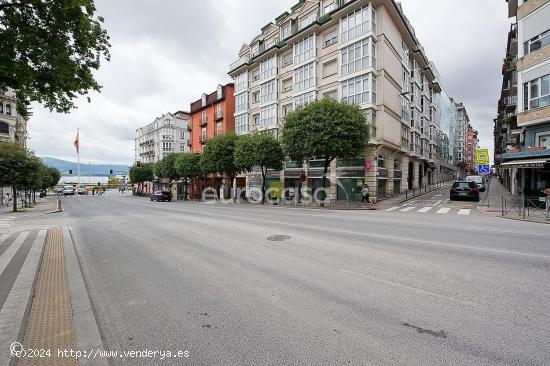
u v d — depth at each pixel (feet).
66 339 9.68
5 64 19.43
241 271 16.99
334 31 85.10
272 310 11.76
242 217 46.14
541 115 52.85
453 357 8.45
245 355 8.74
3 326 10.33
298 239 26.23
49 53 21.16
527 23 56.08
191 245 24.75
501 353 8.59
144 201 121.60
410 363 8.20
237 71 126.41
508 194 82.58
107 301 13.05
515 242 24.03
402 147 93.15
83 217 52.65
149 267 18.31
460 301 12.30
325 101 65.21
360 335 9.71
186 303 12.64
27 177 71.26
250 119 121.49
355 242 24.59
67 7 20.04
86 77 24.00
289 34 102.12
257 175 112.98
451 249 21.65
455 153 253.65
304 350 8.93
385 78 78.23
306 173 91.81
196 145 159.63
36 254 21.85
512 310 11.42
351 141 61.41
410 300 12.48
